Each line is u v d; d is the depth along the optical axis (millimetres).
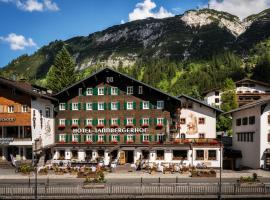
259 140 52219
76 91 62562
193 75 188875
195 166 53844
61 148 59031
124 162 57625
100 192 31234
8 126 58156
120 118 60844
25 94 56906
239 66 197875
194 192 31062
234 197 30266
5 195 30688
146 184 31859
